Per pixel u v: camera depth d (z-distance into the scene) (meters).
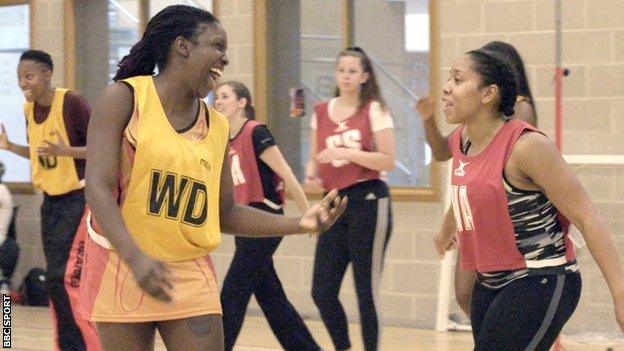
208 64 3.75
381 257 6.97
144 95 3.69
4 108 12.66
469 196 4.31
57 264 7.00
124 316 3.70
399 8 10.24
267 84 10.85
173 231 3.71
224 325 6.96
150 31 3.79
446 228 5.26
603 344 8.32
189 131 3.79
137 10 11.86
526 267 4.27
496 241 4.29
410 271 9.98
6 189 11.35
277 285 7.21
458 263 5.31
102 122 3.63
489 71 4.32
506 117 4.43
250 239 6.95
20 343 8.98
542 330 4.23
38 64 7.09
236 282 6.98
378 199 6.91
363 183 6.90
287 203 10.58
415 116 10.19
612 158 8.89
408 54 10.23
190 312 3.72
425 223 9.91
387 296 10.09
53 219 7.05
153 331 3.84
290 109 10.88
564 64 9.28
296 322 7.25
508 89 4.34
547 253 4.27
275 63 10.95
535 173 4.14
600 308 8.44
